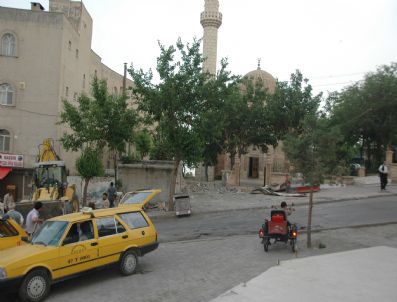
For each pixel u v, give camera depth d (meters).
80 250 10.41
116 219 11.54
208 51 57.78
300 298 8.94
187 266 12.29
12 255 9.70
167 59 24.22
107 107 26.31
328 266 11.50
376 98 41.81
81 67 44.81
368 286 9.73
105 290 10.21
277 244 14.98
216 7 57.81
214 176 56.12
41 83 38.00
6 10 37.84
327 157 14.27
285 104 41.16
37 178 24.16
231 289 9.63
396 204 24.08
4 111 37.66
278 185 34.56
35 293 9.46
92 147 30.34
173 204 25.06
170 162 31.00
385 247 14.03
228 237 16.86
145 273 11.67
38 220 13.57
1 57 37.66
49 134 37.81
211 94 24.53
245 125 41.91
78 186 34.47
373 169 45.97
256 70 53.91
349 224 18.55
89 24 47.84
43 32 38.25
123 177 30.14
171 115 24.52
